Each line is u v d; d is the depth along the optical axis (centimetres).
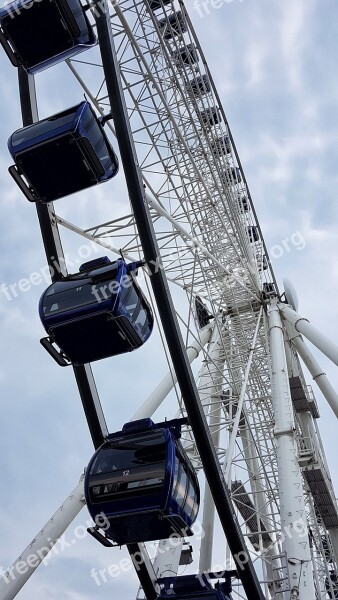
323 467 2564
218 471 1370
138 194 1361
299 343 2705
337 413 2500
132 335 1380
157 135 1920
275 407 2098
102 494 1287
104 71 1435
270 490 2039
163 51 1825
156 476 1261
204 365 2456
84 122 1355
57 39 1400
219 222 2428
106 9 1488
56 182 1409
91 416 1494
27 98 1619
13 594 1330
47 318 1359
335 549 2750
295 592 1580
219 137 2409
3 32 1395
